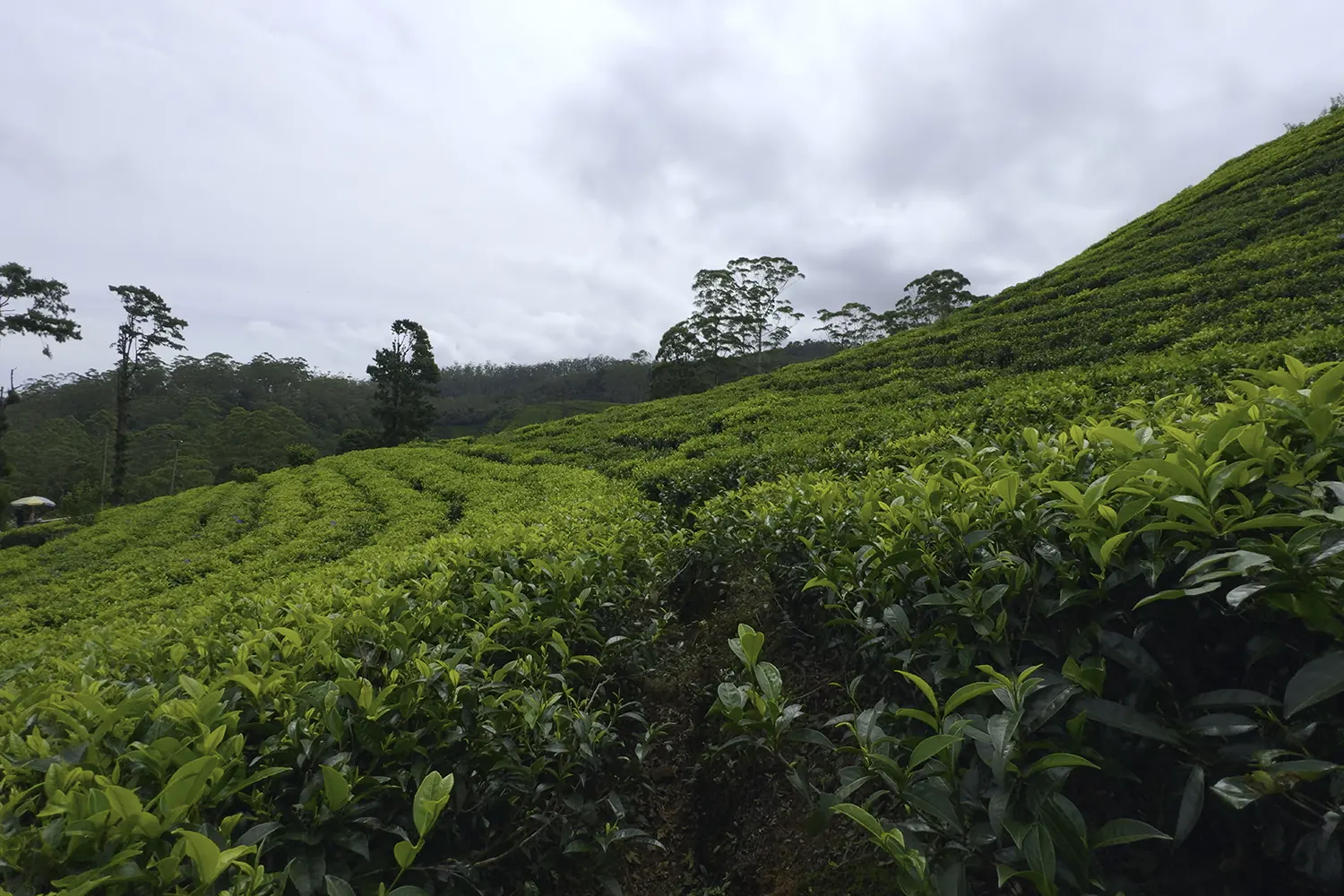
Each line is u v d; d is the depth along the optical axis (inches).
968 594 70.9
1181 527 56.7
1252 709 53.6
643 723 114.0
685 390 2038.6
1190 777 47.9
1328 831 42.7
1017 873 47.7
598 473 466.6
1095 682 53.9
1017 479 74.7
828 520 114.9
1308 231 559.2
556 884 96.3
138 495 1857.8
